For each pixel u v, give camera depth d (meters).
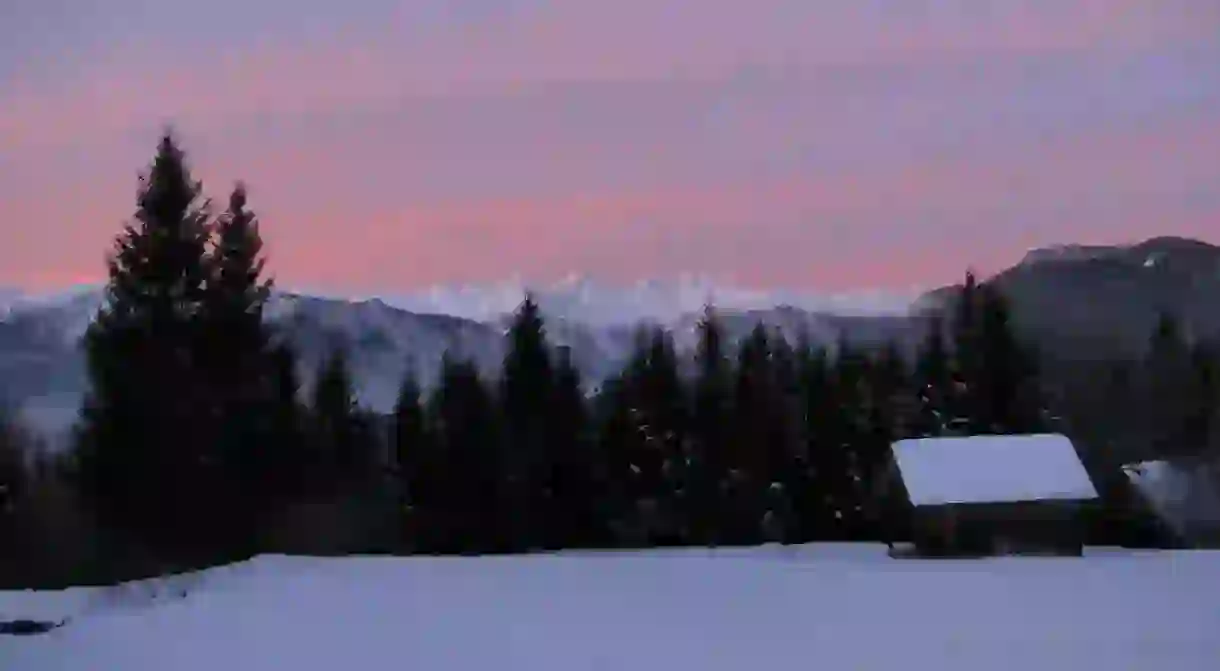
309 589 31.55
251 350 42.09
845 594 29.95
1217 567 36.94
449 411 52.84
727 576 35.47
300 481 47.62
